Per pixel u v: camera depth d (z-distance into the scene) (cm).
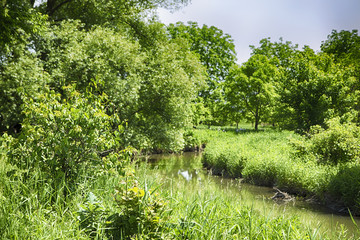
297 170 1209
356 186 962
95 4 1980
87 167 486
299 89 2650
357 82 3067
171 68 1731
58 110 480
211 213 452
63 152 459
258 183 1349
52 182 436
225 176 1542
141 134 1562
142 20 2273
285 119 2738
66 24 1588
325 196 1056
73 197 413
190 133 3017
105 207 396
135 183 393
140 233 338
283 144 1959
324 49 3794
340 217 891
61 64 1397
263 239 416
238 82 3862
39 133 464
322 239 492
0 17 1180
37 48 1564
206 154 1966
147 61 1822
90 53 1439
